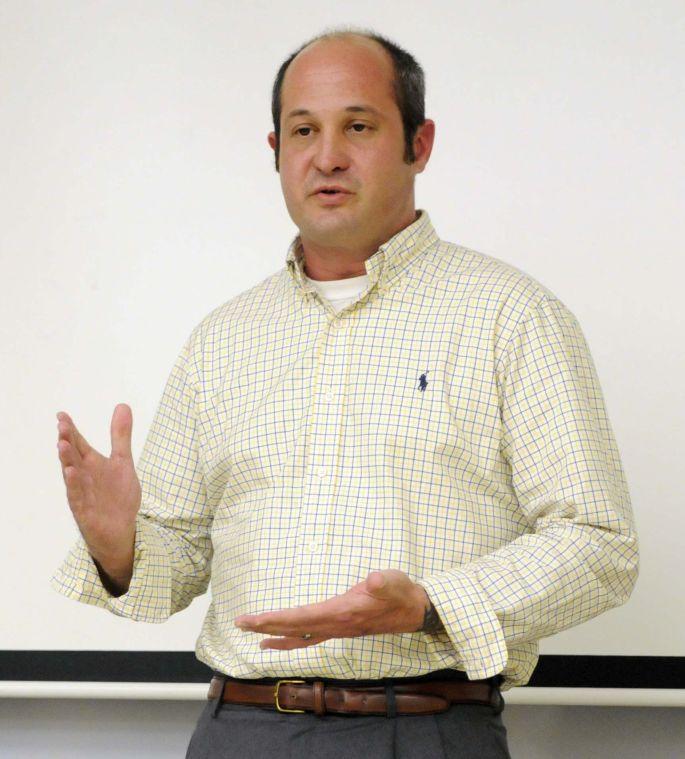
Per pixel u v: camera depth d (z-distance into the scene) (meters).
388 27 9.29
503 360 5.31
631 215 8.76
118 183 9.52
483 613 4.74
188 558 6.00
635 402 8.59
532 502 5.26
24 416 9.36
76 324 9.41
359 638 5.02
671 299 8.64
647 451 8.55
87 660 9.09
